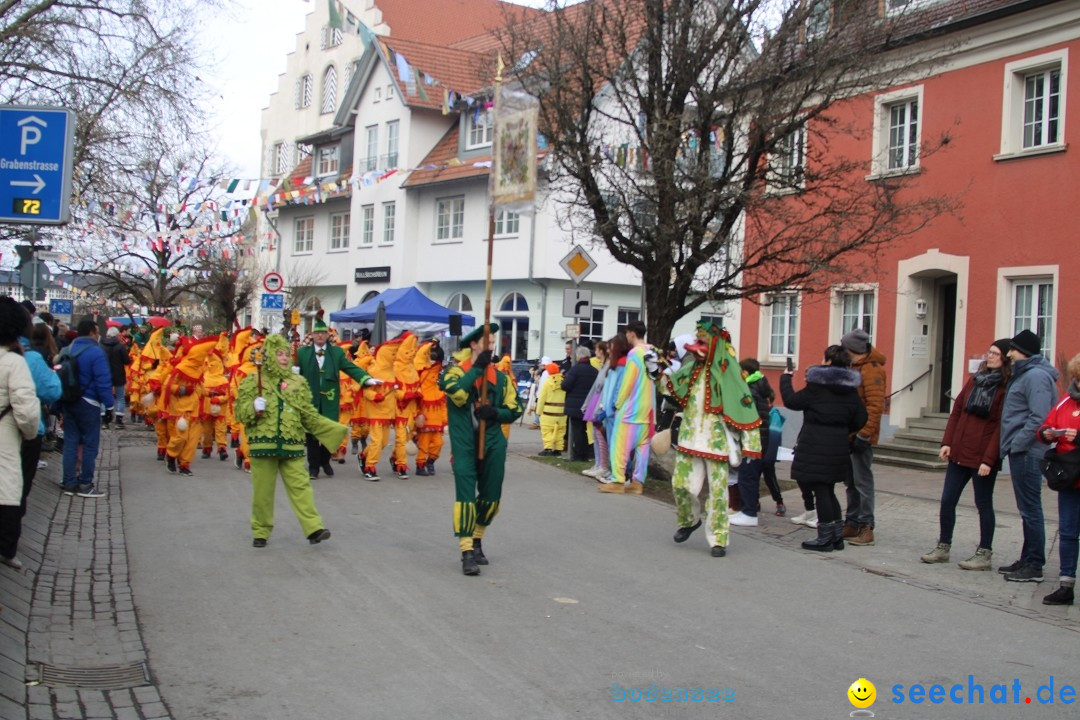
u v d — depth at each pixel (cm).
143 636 649
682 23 1355
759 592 809
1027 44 1647
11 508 764
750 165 1364
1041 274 1617
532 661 617
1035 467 862
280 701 541
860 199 1410
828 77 1335
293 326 2344
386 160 3872
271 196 2883
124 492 1220
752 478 1133
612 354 1362
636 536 1029
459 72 3828
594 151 1434
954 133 1755
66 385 1159
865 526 1037
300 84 4766
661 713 537
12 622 644
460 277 3544
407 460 1571
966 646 676
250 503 1159
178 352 1419
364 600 746
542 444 1995
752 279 1532
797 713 543
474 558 848
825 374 984
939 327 1864
